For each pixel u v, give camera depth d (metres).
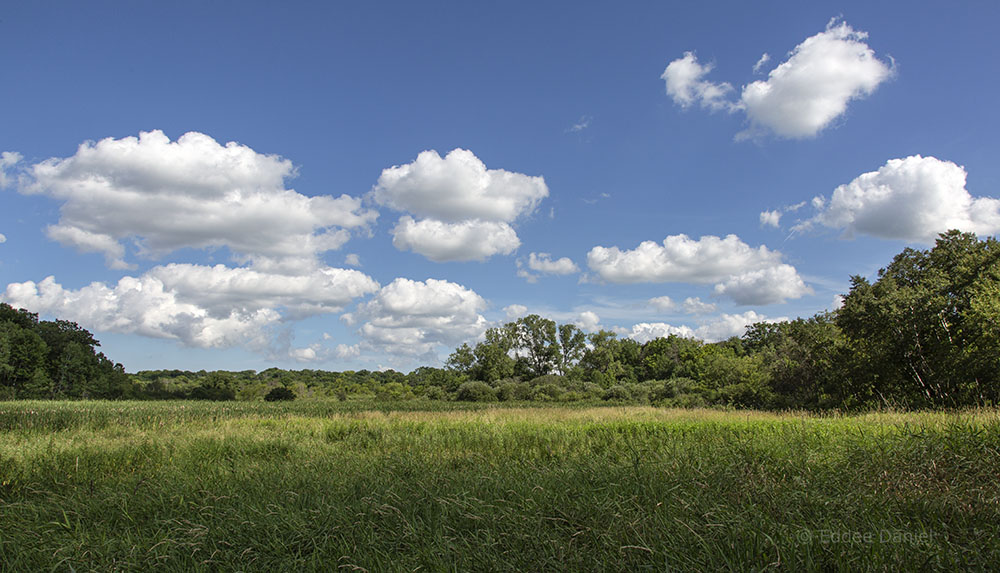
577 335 98.19
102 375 77.56
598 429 14.61
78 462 10.12
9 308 72.12
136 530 5.92
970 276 28.00
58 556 5.01
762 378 43.12
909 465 7.10
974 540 4.39
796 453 8.46
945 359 27.36
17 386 66.94
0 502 7.32
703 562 4.17
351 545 4.96
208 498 6.78
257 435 15.06
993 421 10.10
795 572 3.93
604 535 4.73
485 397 68.12
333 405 46.97
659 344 101.50
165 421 22.36
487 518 5.50
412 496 6.48
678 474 7.03
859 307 31.50
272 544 5.09
